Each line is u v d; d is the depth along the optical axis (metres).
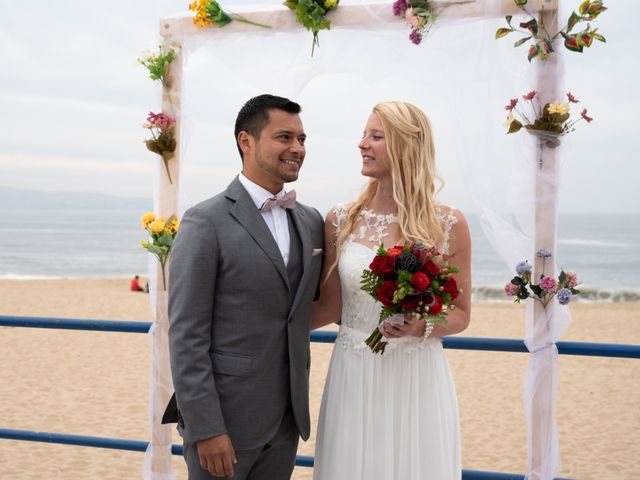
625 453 6.29
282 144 2.27
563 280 2.62
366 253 2.47
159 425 3.09
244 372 2.22
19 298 19.47
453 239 2.47
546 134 2.62
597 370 9.82
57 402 7.95
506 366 10.00
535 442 2.73
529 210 2.68
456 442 2.51
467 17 2.68
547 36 2.62
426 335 2.27
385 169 2.47
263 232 2.27
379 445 2.43
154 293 3.07
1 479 5.21
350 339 2.49
